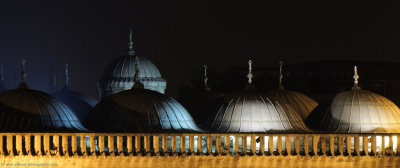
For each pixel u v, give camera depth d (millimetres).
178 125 80562
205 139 77875
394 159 77688
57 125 79062
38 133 75000
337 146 78312
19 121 78562
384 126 83188
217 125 83000
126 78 104000
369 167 77312
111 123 80500
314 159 76625
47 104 80000
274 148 78000
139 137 75625
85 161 75062
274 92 98312
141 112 80750
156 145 75812
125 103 81688
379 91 137500
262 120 82500
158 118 80375
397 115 84312
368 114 83875
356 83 86500
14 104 79438
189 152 75875
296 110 95625
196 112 103625
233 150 77438
